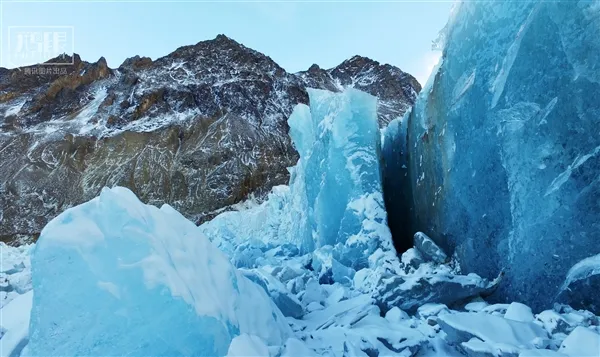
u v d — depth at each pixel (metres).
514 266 5.23
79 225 3.00
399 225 10.55
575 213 4.51
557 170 4.74
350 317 4.91
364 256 8.22
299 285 7.12
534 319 4.10
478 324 3.70
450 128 7.01
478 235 6.07
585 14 4.49
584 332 3.21
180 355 2.98
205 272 3.47
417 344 3.80
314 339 4.15
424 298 5.24
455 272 6.54
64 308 2.83
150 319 2.93
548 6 4.86
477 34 6.25
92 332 2.83
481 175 6.02
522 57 5.25
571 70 4.63
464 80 6.59
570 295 4.45
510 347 3.15
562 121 4.71
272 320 3.96
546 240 4.80
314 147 11.70
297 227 15.29
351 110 9.76
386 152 11.48
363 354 3.38
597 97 4.39
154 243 3.10
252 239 17.00
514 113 5.35
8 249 11.09
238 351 2.93
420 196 8.70
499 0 5.75
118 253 3.00
